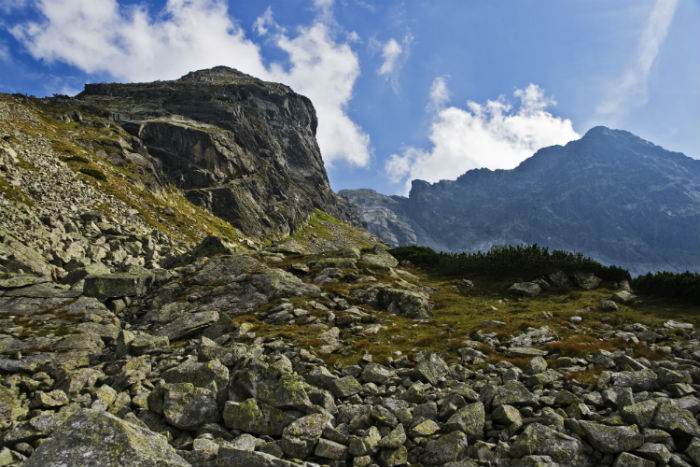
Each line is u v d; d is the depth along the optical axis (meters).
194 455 7.92
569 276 26.52
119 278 22.53
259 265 26.52
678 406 9.28
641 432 8.47
